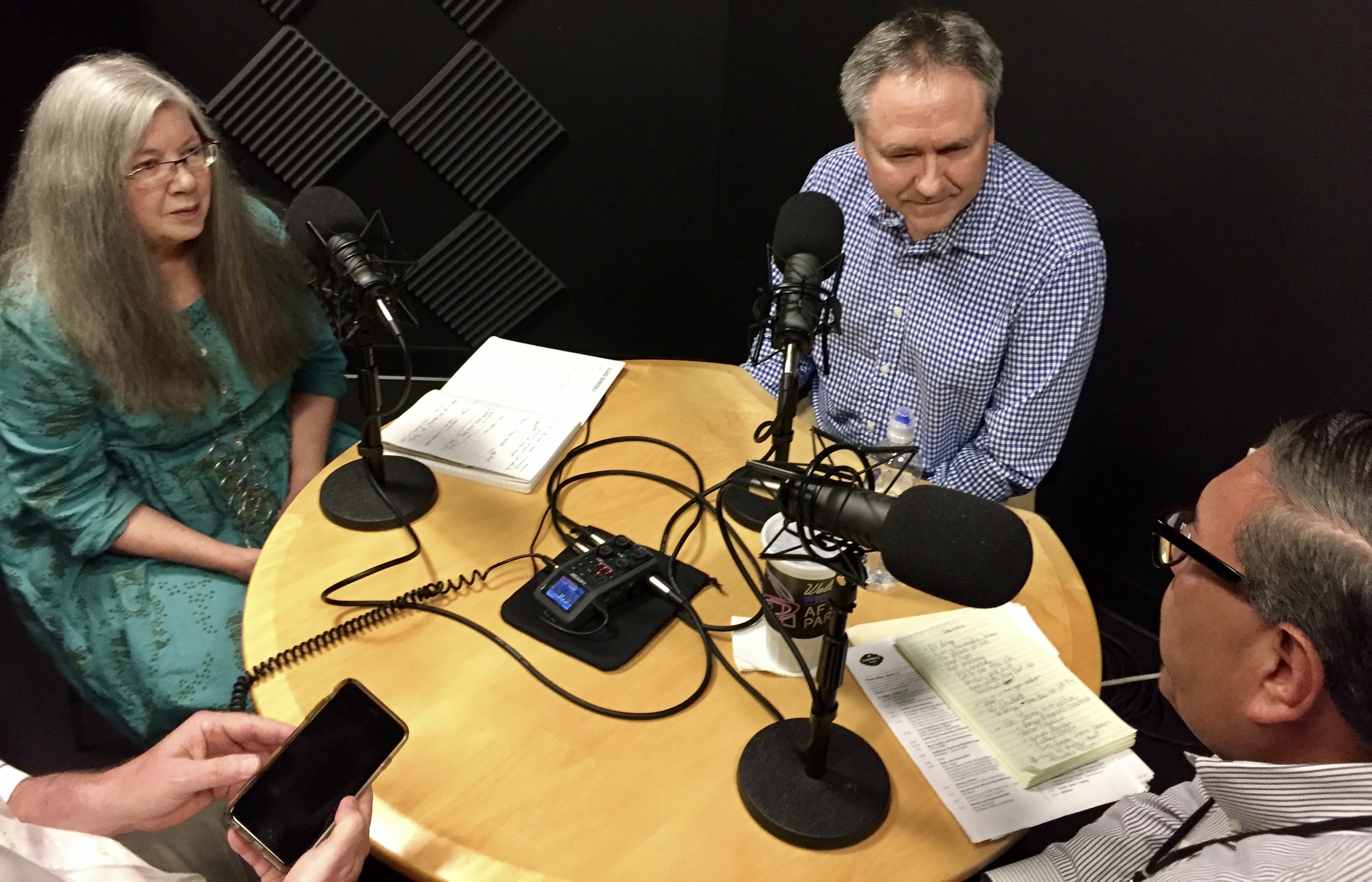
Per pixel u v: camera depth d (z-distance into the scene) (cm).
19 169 156
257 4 273
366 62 284
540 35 285
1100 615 241
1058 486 244
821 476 87
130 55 162
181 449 175
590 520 142
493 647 120
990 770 107
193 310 170
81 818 106
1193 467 214
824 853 97
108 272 152
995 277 172
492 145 297
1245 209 189
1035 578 137
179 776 102
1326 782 72
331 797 95
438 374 333
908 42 154
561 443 156
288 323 182
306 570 131
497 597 128
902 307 183
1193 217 198
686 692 115
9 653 209
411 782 103
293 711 111
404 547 136
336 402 206
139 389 160
